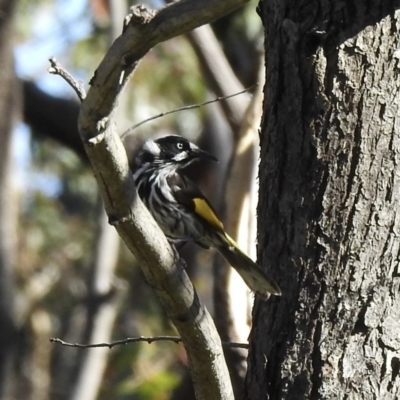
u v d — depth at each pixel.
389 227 7.34
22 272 23.09
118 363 21.08
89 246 25.78
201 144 19.91
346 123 7.44
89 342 16.08
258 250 7.95
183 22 6.13
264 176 7.91
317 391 7.26
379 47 7.45
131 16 6.14
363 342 7.26
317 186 7.49
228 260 11.78
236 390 11.62
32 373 21.39
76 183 26.38
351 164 7.41
